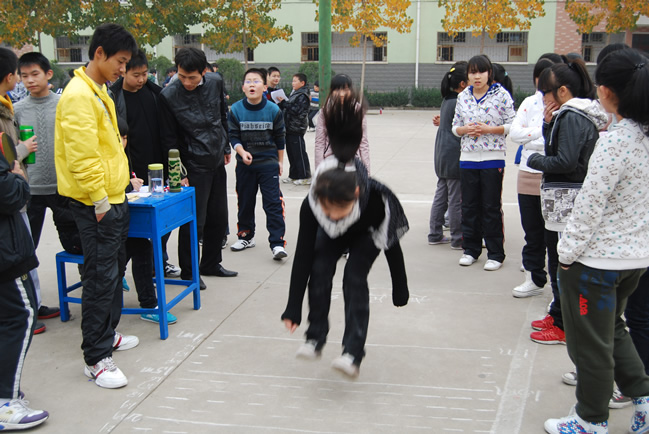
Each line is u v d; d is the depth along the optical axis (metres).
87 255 3.40
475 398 3.24
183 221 4.22
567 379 3.34
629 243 2.57
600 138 2.57
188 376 3.52
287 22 25.69
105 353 3.43
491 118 5.06
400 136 14.65
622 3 19.55
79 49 26.50
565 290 2.71
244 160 5.56
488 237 5.27
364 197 2.96
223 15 21.16
